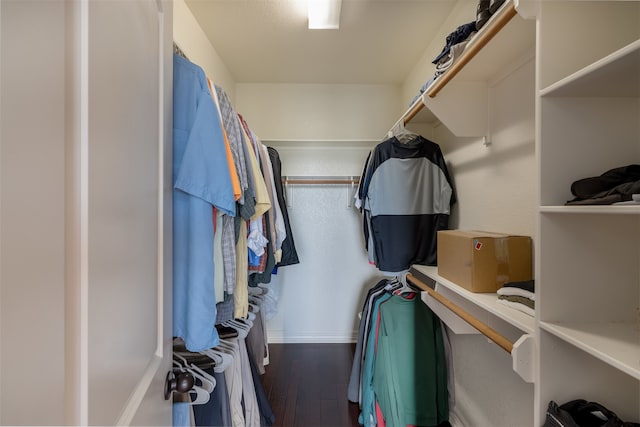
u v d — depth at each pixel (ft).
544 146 2.29
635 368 1.58
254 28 5.90
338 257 8.58
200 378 3.01
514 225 3.87
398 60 7.14
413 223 5.49
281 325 8.57
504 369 3.95
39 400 0.89
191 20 5.47
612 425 2.00
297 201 8.52
